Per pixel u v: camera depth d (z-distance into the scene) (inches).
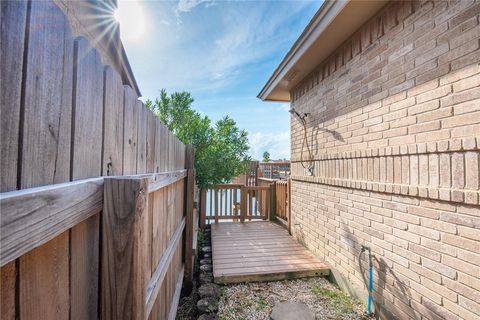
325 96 138.1
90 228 28.9
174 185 89.5
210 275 123.5
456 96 67.4
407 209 82.1
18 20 19.0
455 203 66.9
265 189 236.8
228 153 220.8
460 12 66.8
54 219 21.2
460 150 65.8
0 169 17.4
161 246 65.6
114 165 36.1
